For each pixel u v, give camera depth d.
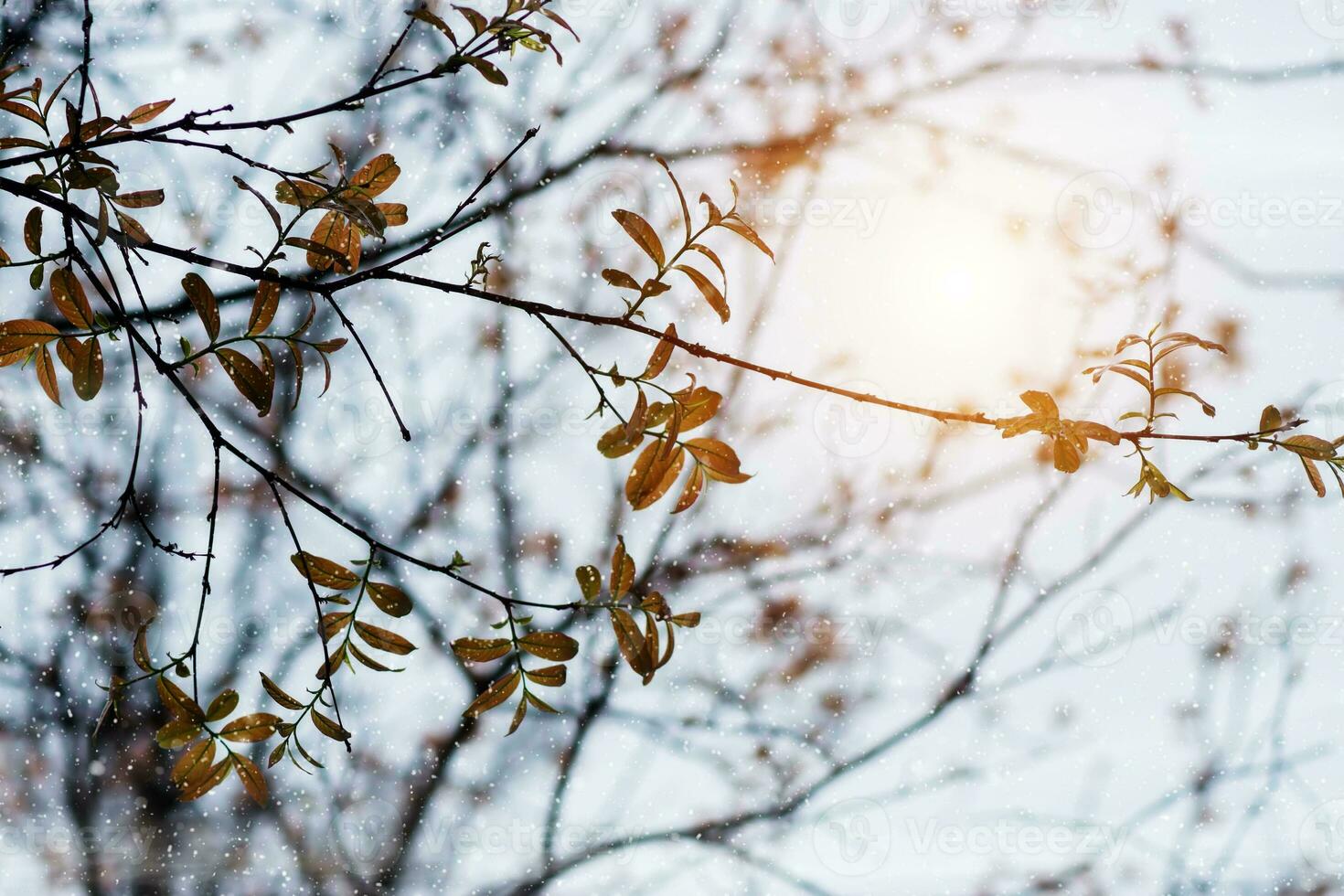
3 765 3.48
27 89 1.75
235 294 3.29
